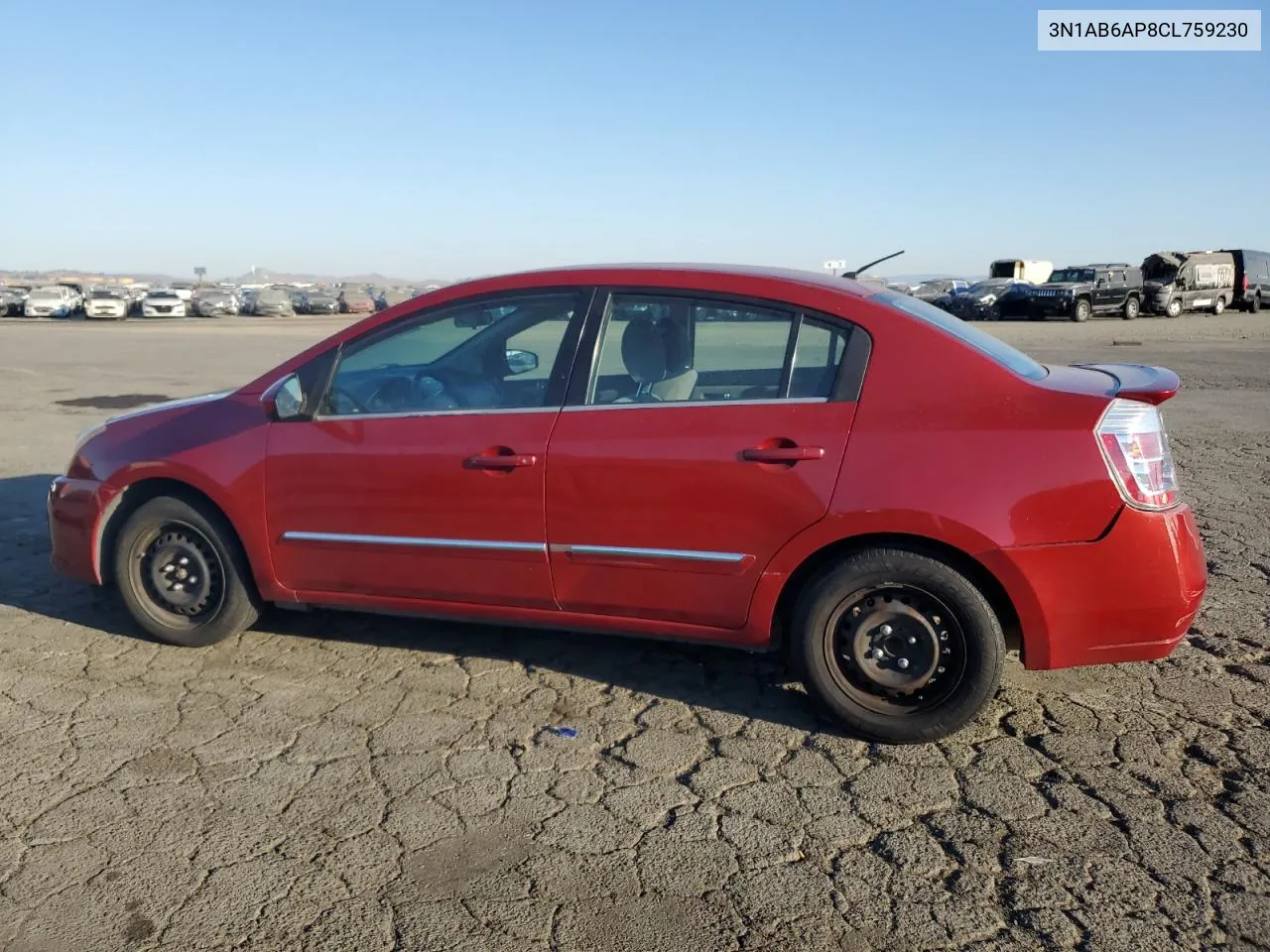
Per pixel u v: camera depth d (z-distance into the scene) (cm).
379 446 429
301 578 454
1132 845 321
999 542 360
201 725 405
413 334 439
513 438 410
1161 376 390
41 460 960
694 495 387
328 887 303
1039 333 2734
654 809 345
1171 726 400
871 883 305
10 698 429
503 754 383
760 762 377
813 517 375
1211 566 597
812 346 387
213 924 286
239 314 5534
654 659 471
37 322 4334
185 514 467
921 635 379
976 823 335
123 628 511
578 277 420
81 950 275
